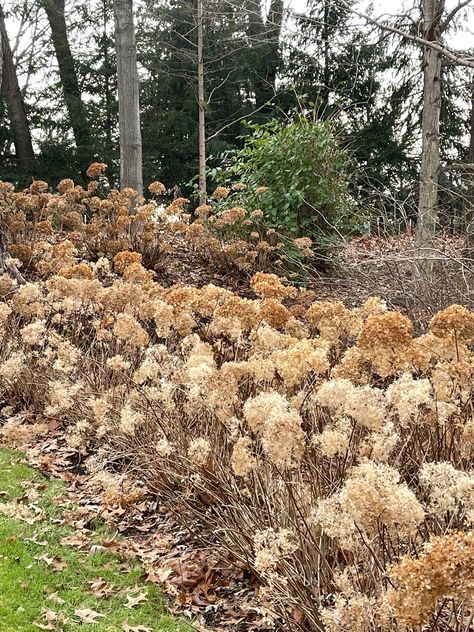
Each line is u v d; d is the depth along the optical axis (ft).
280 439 6.63
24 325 16.85
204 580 9.00
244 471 7.66
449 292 15.85
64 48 60.95
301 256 24.43
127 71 30.01
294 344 9.96
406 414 7.46
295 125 27.81
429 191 20.80
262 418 7.36
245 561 8.55
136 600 8.43
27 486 11.56
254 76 59.77
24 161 58.03
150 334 16.20
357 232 27.43
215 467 9.55
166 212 25.20
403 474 7.75
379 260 16.44
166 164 62.80
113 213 25.59
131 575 9.10
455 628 5.77
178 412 10.98
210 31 52.29
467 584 4.38
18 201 24.03
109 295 14.85
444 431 8.19
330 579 7.04
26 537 9.74
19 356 14.40
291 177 26.32
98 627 7.81
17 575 8.66
